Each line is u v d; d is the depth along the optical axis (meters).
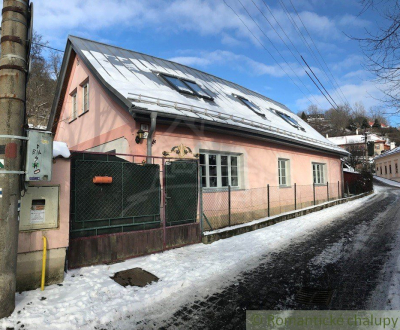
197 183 6.82
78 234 4.77
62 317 3.26
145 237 5.61
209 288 4.30
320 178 16.11
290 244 6.89
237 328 3.17
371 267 5.08
